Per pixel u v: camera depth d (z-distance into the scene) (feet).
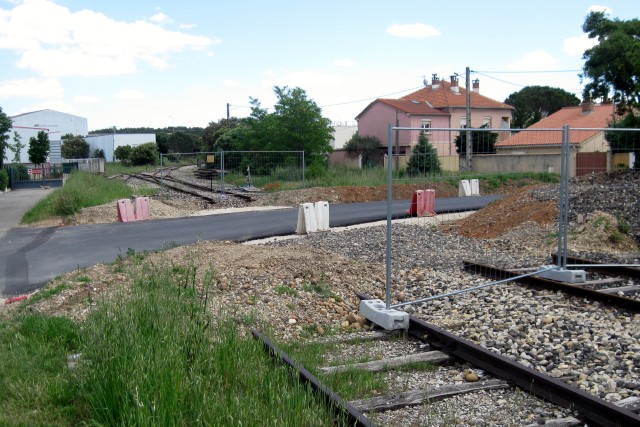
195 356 17.24
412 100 181.57
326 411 15.29
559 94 248.93
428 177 46.42
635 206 47.42
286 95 141.79
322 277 30.66
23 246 49.34
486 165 79.30
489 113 183.42
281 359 18.35
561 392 16.63
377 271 33.68
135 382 14.51
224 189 99.09
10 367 17.89
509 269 33.94
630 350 20.44
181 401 14.29
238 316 23.84
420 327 23.24
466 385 17.98
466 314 25.84
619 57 95.66
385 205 78.59
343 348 22.16
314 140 142.31
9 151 176.45
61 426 14.58
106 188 88.48
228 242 40.93
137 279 24.94
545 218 49.29
